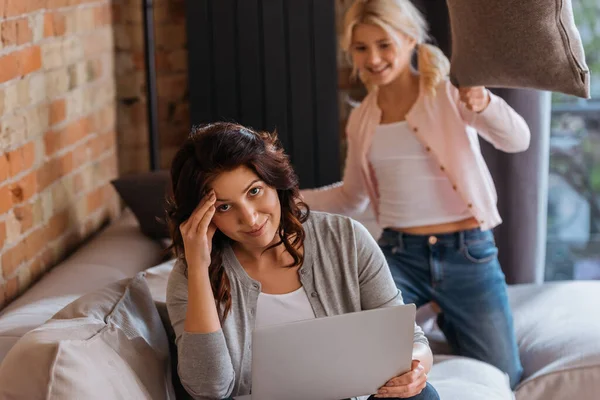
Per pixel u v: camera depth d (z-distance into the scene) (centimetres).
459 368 275
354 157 297
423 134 277
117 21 400
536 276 381
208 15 387
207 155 194
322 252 216
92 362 182
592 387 271
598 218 442
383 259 221
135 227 344
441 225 280
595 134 432
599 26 411
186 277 209
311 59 387
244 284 211
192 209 201
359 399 219
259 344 184
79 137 336
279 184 201
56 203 306
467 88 265
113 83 395
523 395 276
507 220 376
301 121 391
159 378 206
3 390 178
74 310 206
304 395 195
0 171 256
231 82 391
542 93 362
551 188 443
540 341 298
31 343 180
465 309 282
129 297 221
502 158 371
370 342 193
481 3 237
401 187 282
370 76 281
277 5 384
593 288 329
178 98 416
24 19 275
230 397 206
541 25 231
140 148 412
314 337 188
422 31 284
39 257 289
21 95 273
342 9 403
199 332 197
